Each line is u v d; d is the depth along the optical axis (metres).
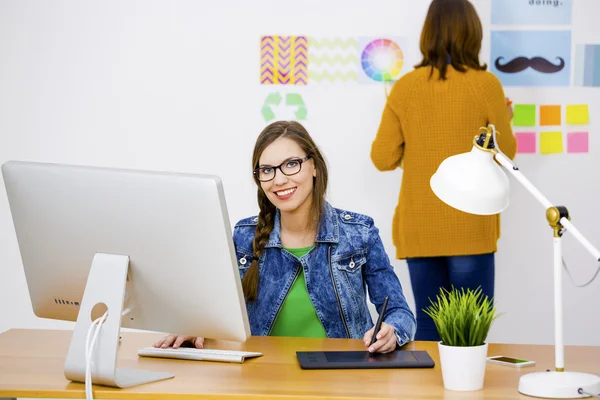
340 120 3.85
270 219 2.29
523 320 3.87
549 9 3.78
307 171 2.21
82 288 1.79
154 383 1.68
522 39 3.79
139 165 3.92
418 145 3.16
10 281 3.96
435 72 3.13
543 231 3.85
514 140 3.27
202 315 1.74
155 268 1.71
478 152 1.69
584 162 3.83
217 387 1.64
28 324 3.97
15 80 3.91
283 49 3.84
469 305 1.66
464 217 3.12
